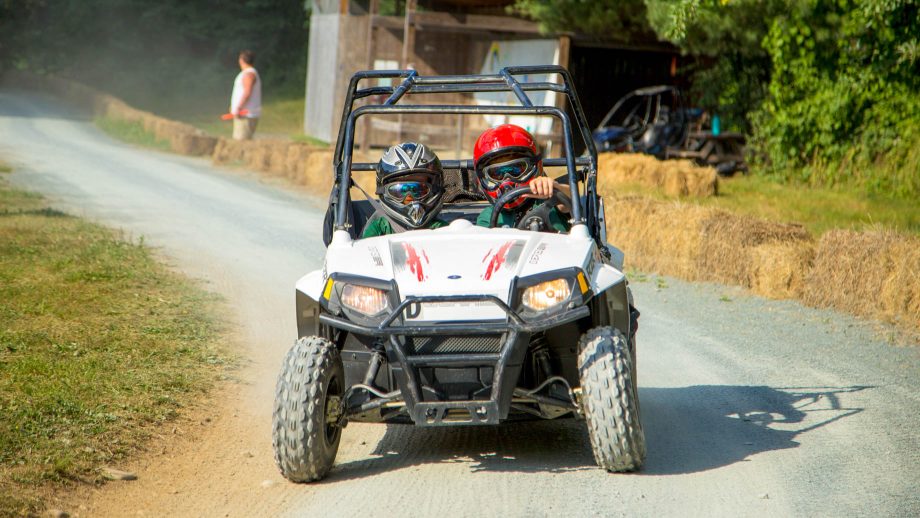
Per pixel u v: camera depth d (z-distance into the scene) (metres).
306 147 53.38
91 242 30.11
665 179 48.16
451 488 12.21
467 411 11.77
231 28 138.38
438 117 76.69
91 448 13.20
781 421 15.53
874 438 14.63
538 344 12.70
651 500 11.73
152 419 14.74
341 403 12.54
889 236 24.62
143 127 74.56
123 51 138.12
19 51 137.50
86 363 17.14
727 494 12.02
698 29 52.44
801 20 49.91
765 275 26.94
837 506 11.72
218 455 13.62
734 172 57.78
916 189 47.38
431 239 13.06
